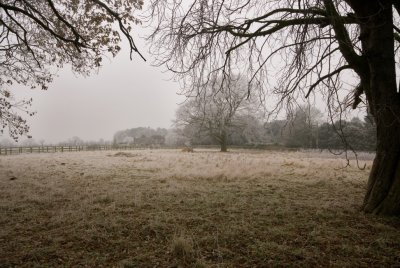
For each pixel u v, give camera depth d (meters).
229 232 5.07
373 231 5.24
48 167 15.49
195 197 8.02
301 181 11.07
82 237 4.88
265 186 9.89
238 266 3.96
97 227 5.36
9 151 35.94
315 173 13.88
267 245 4.56
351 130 28.75
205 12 6.30
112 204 7.06
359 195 8.46
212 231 5.25
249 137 45.62
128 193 8.38
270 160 21.70
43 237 4.95
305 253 4.25
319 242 4.75
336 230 5.29
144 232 5.19
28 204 7.12
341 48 6.21
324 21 6.02
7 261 4.02
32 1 8.99
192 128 40.66
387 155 6.14
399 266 3.93
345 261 4.09
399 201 5.95
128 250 4.48
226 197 7.88
